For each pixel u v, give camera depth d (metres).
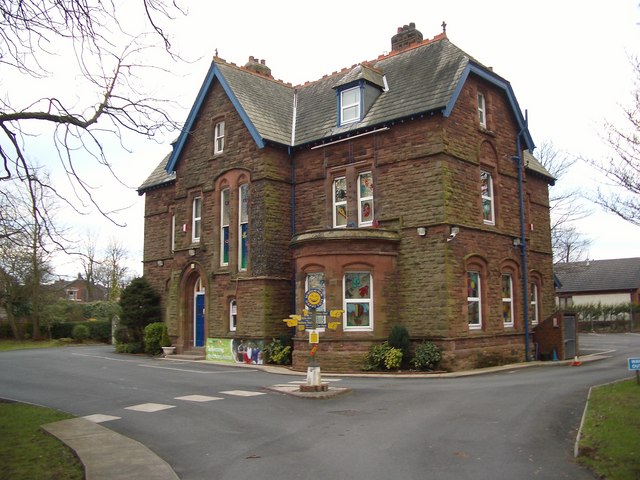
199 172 26.36
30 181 8.72
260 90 26.30
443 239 19.48
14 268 35.53
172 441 9.31
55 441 9.39
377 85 23.03
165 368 20.69
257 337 22.64
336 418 10.89
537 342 23.80
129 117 9.16
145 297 30.95
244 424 10.46
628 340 38.28
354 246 20.05
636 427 9.16
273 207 23.47
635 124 11.53
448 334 19.03
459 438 9.16
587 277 61.69
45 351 31.34
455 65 21.14
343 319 20.02
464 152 20.95
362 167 22.17
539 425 9.96
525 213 25.08
